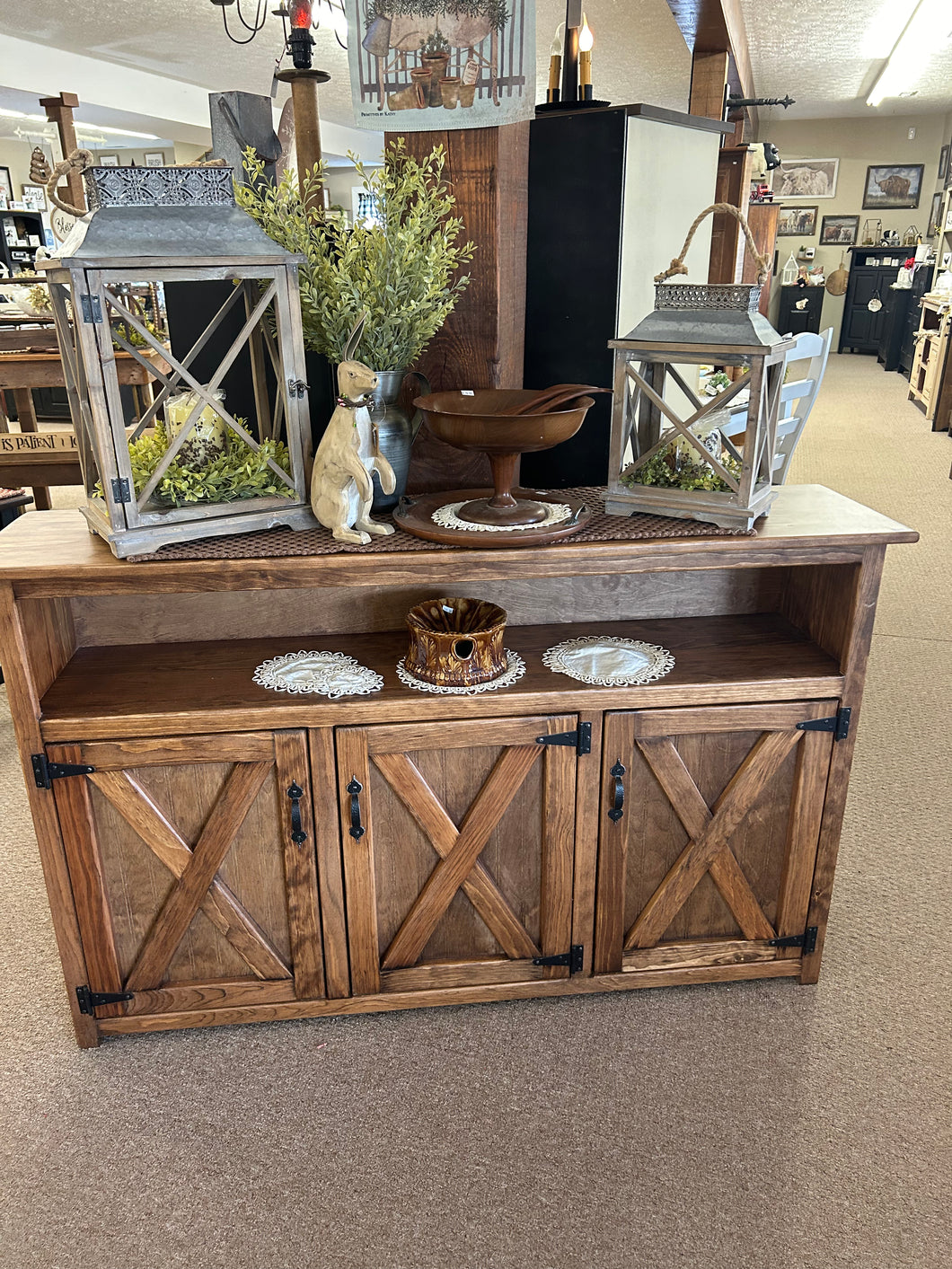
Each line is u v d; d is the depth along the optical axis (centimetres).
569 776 181
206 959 188
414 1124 172
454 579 170
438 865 185
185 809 175
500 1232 152
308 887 182
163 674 187
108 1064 187
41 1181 162
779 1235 151
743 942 201
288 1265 147
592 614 215
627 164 203
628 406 188
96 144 1026
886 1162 165
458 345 211
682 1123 172
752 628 210
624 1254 148
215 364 193
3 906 233
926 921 228
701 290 174
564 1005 201
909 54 829
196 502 171
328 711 171
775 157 770
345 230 181
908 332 1199
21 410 473
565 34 218
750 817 192
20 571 159
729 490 182
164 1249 150
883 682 356
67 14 677
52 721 167
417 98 195
